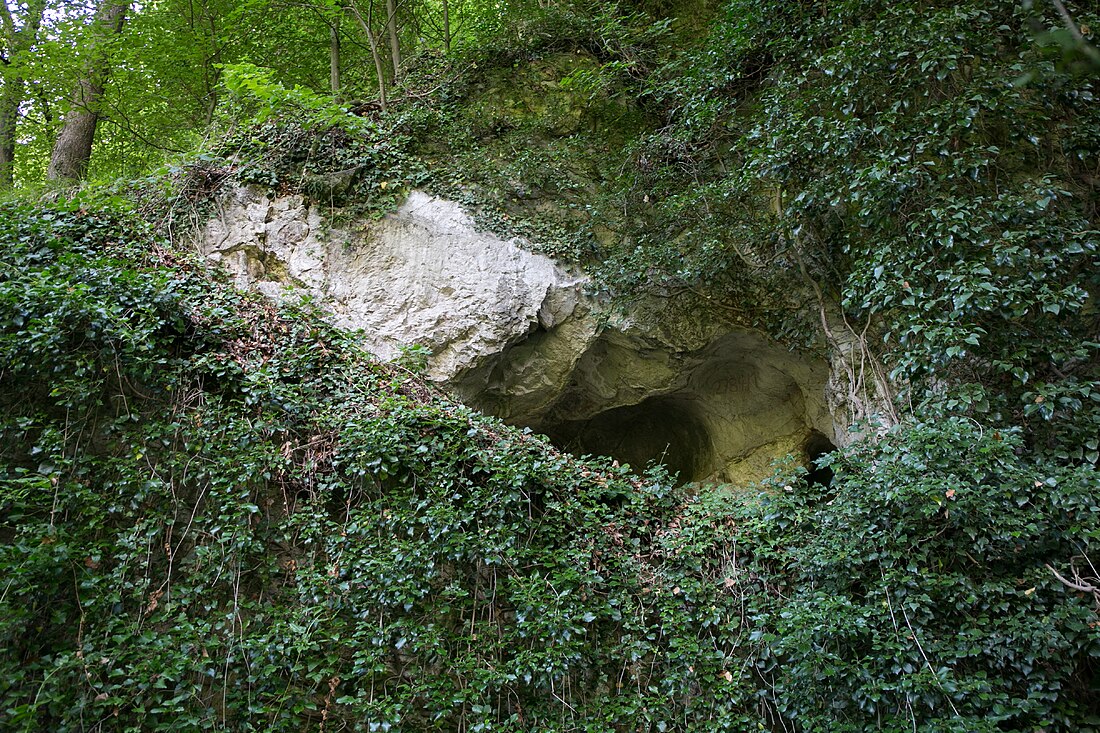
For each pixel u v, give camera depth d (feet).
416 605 17.22
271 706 15.49
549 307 25.41
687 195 24.38
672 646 17.26
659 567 18.66
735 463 28.94
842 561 16.87
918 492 15.70
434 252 25.25
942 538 16.15
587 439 32.37
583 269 26.00
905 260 18.95
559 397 27.20
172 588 16.24
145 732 14.53
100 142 37.81
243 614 16.53
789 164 21.77
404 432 18.80
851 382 22.80
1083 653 15.02
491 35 30.07
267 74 25.00
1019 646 14.64
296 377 20.07
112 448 17.24
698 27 29.94
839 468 17.83
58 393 16.85
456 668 16.57
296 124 26.63
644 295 25.53
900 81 20.75
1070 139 19.67
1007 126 19.79
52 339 16.99
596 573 17.79
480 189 26.27
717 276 25.48
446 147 27.45
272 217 25.25
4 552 14.73
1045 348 17.67
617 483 19.86
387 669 16.26
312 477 18.24
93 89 32.32
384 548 17.40
